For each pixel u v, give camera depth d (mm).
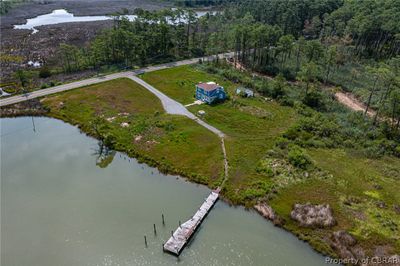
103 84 96062
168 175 59875
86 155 65750
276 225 48031
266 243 44781
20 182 57062
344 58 113812
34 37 148750
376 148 65562
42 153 66000
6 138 70875
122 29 115375
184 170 60250
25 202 52188
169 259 42094
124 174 60000
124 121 76250
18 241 44938
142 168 61906
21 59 120125
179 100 87062
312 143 67500
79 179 58219
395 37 107500
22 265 41469
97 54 110125
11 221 48312
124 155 66062
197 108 82500
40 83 96250
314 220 47656
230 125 74625
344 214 49125
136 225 47312
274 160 61938
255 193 53406
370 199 52406
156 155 64688
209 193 54969
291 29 140375
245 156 63281
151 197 53656
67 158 64625
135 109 81875
